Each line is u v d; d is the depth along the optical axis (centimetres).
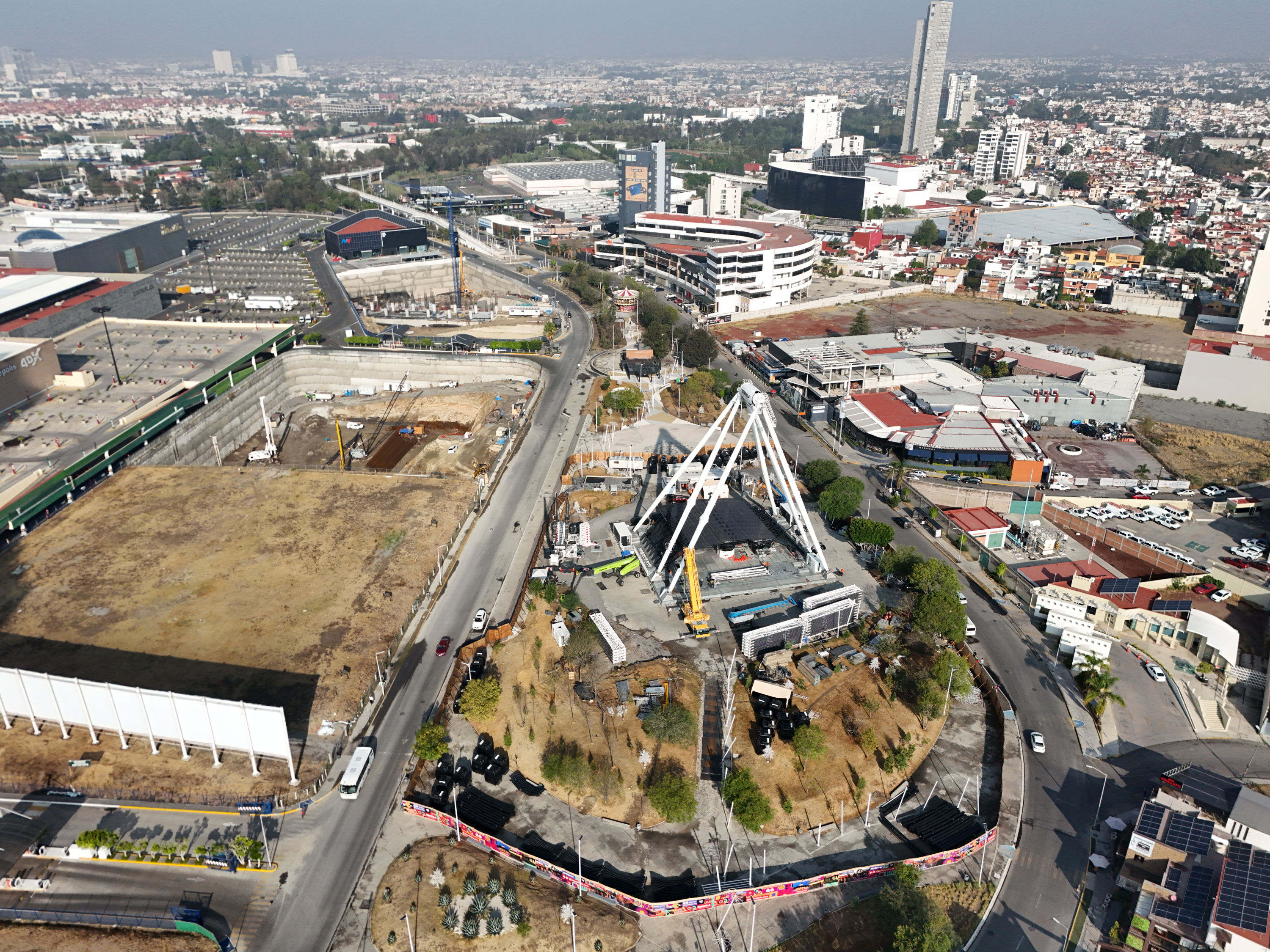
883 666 14712
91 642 14812
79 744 12425
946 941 9438
